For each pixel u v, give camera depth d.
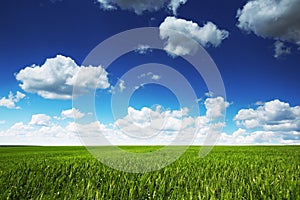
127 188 6.48
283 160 12.88
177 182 7.12
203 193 6.05
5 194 5.89
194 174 8.38
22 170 8.87
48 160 12.30
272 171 9.09
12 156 16.47
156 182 6.88
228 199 5.48
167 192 6.31
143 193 6.22
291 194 5.81
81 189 6.23
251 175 8.08
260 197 5.80
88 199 5.57
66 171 8.58
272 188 6.30
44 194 6.10
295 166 10.25
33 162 11.33
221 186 6.62
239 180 7.40
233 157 14.72
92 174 8.09
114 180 7.09
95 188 6.46
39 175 7.83
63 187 6.68
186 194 6.00
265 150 23.25
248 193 5.95
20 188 6.42
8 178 7.39
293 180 7.36
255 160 12.88
